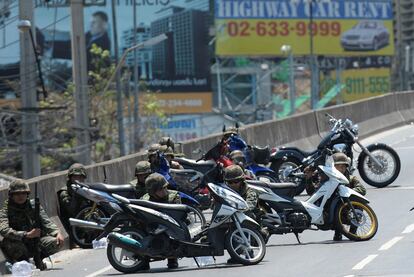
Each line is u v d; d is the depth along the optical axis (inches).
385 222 1628.9
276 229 1448.1
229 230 1305.4
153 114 6643.7
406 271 1175.0
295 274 1204.5
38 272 1391.5
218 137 2486.5
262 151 1951.3
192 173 1786.4
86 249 1621.6
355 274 1176.2
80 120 3174.2
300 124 2987.2
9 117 3403.1
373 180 2138.3
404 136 3380.9
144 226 1302.9
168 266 1337.4
